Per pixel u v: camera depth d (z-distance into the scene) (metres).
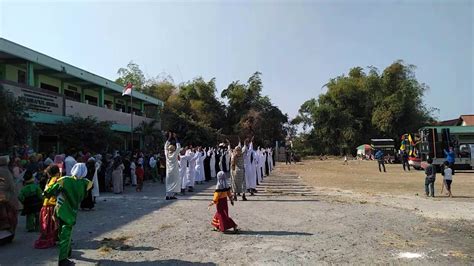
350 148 68.56
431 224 11.11
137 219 11.91
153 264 7.34
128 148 37.28
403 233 9.94
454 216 12.42
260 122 64.56
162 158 25.86
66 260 7.18
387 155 54.78
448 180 17.64
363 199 16.50
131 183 23.44
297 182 25.22
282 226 10.79
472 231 10.20
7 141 16.58
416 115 63.59
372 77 68.12
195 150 25.05
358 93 68.62
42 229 8.78
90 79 30.06
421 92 66.12
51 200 8.83
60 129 23.08
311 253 8.04
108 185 19.77
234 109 69.12
